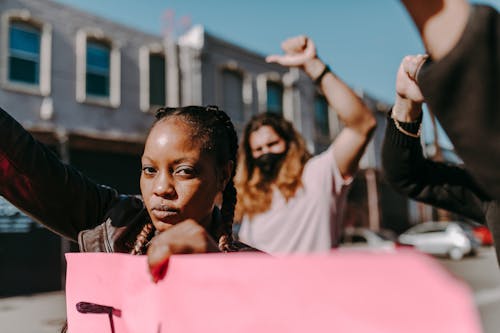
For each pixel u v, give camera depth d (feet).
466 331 1.11
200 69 46.39
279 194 6.63
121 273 2.46
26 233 34.71
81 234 3.47
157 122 3.05
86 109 39.24
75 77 38.91
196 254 2.05
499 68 1.50
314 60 5.97
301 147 6.91
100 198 3.79
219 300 1.75
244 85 50.78
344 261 1.38
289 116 54.80
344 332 1.36
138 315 2.25
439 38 1.59
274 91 54.13
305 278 1.48
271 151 6.88
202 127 2.98
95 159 40.42
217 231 3.34
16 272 33.91
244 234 6.93
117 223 3.39
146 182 2.96
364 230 46.78
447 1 1.58
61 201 3.47
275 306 1.56
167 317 2.00
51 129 36.40
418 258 1.22
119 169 42.01
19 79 36.09
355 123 6.03
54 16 38.14
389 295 1.27
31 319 21.44
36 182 3.34
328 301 1.41
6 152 3.26
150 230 3.22
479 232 62.44
